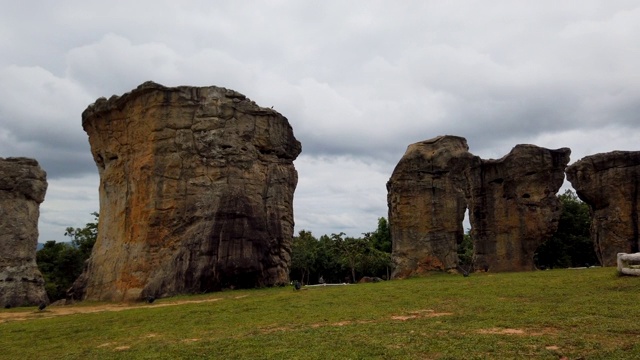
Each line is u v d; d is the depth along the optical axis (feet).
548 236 122.83
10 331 76.95
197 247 115.34
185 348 51.08
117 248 125.29
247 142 129.80
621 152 125.18
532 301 65.00
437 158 131.95
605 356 38.73
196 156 123.03
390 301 73.82
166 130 123.34
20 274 148.15
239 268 117.50
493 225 127.75
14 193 152.97
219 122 126.11
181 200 120.16
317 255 263.08
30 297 147.95
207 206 119.85
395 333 50.65
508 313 57.36
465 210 130.31
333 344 47.47
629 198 122.42
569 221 203.21
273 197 131.85
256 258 121.08
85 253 212.02
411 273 126.62
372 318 61.11
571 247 202.69
